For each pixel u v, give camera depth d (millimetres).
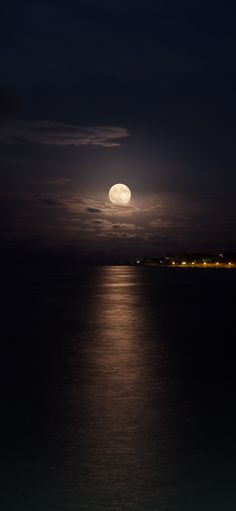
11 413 14188
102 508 8516
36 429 12688
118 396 16172
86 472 9969
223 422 13266
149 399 15828
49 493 9047
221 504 8641
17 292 90062
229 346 27906
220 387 17562
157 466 10242
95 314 48781
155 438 11961
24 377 19375
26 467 10219
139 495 8977
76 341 29984
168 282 138625
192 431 12484
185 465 10305
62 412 14297
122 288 105438
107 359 23516
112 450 11172
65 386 17750
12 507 8547
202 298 73062
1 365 22109
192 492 9094
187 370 20750
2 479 9672
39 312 51125
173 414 14055
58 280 159875
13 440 11844
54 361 23078
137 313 49875
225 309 54719
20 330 35969
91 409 14609
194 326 38375
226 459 10625
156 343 29078
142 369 20984
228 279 163250
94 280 157125
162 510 8453
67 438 11969
